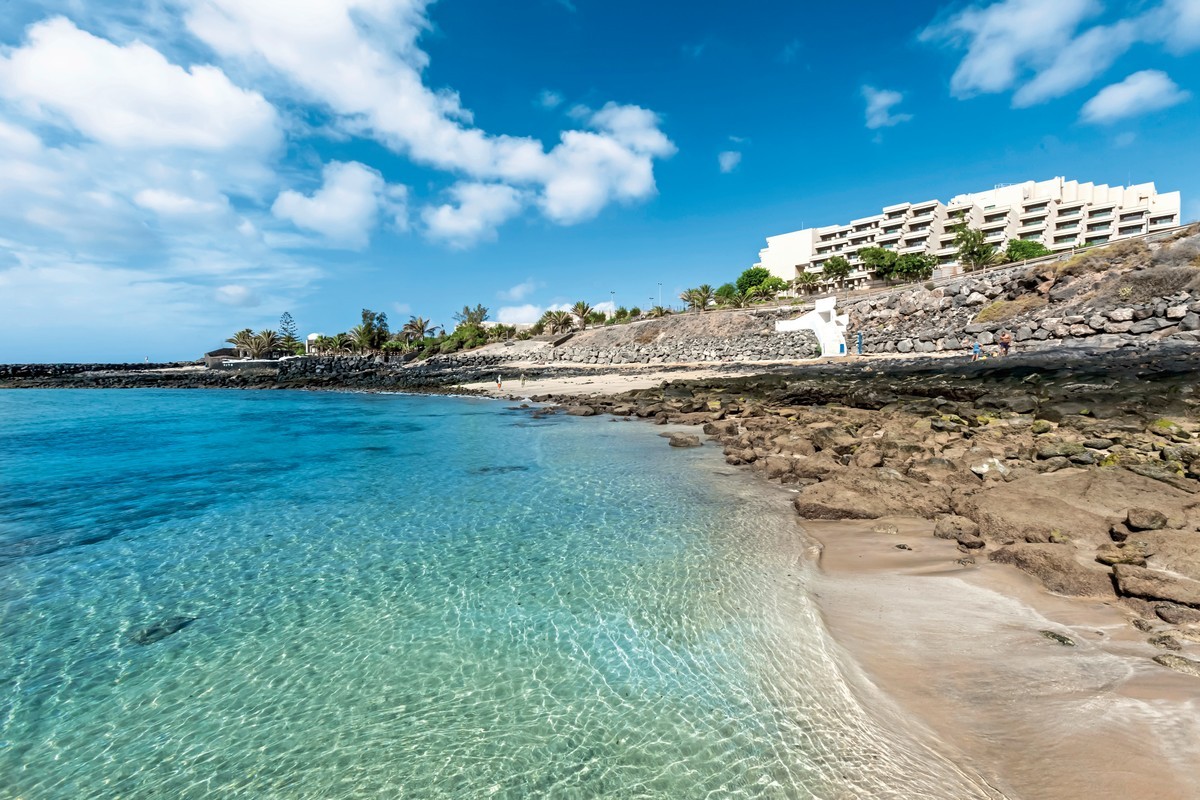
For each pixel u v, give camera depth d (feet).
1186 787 10.80
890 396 75.05
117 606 22.08
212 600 22.48
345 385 195.83
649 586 22.50
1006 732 13.12
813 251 397.80
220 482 43.55
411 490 39.91
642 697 15.42
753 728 13.93
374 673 17.11
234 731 14.66
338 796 12.34
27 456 56.13
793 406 74.74
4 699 16.15
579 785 12.36
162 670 17.56
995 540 25.72
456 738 14.06
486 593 22.41
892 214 361.51
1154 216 349.82
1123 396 59.82
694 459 47.70
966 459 38.34
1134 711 13.20
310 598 22.49
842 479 34.83
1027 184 358.64
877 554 25.05
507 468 46.52
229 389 195.21
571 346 249.14
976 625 18.29
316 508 35.68
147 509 35.99
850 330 166.61
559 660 17.44
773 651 17.39
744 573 23.49
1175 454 35.88
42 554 27.89
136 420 91.56
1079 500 28.91
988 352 122.62
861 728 13.74
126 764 13.56
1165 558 21.08
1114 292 121.08
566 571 24.36
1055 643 16.79
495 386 151.43
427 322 384.68
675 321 231.50
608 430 67.05
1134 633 17.17
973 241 278.46
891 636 17.90
